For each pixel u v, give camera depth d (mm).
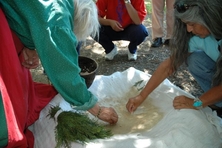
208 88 1910
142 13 2762
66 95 1381
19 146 1367
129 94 2010
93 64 2262
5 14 1256
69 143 1488
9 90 1334
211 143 1522
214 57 1688
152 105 1895
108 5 2832
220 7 1297
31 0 1194
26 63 1496
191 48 1726
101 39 2830
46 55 1257
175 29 1589
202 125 1551
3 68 1296
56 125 1602
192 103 1683
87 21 1373
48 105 1798
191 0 1330
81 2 1357
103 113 1604
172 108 1772
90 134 1511
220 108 1961
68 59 1282
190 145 1449
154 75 1779
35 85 1871
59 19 1240
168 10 3066
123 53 3096
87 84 2127
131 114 1834
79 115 1632
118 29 2756
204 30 1421
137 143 1451
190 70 1901
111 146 1437
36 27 1205
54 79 1317
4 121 1271
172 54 1662
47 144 1587
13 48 1281
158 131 1632
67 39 1263
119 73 2141
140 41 2814
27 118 1629
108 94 2016
